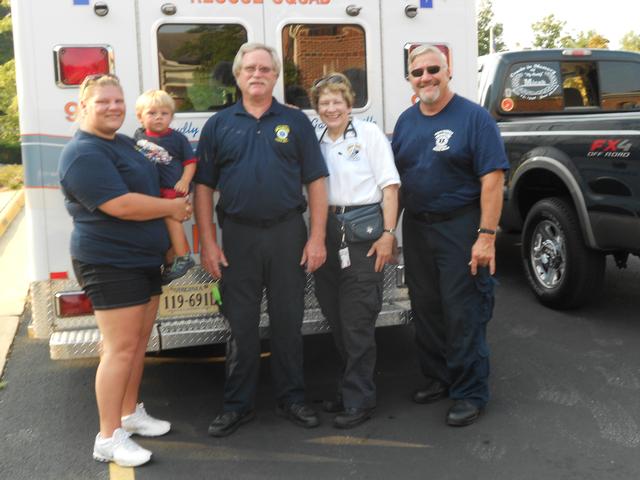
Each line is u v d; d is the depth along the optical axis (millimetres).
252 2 4137
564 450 3592
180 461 3598
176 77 4109
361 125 3785
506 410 4066
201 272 4234
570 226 5367
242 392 3908
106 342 3471
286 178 3680
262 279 3818
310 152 3732
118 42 3992
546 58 6523
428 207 3832
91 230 3299
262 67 3590
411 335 5387
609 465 3432
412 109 3918
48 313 4062
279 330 3873
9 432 4000
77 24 3938
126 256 3334
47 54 3924
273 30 4188
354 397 3926
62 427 4055
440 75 3662
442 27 4430
